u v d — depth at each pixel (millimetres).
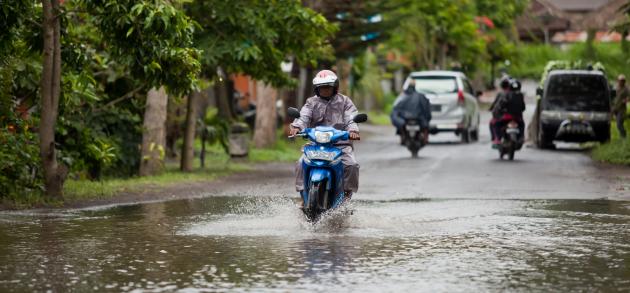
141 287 14320
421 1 83562
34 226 21109
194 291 14031
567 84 51562
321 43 38750
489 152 50281
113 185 30797
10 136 26203
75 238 19266
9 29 25938
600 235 19578
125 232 20141
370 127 81938
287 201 26672
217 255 17141
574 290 14023
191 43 26859
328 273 15383
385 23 58812
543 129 51656
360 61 93438
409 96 47188
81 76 27578
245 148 46781
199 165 42219
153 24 25359
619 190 29469
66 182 30625
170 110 44062
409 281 14719
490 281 14719
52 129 25812
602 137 51219
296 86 39281
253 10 35812
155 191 29766
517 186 31000
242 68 37688
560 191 29250
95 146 31609
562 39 141500
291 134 21391
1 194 25438
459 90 57875
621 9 44406
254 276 15148
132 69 27234
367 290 14055
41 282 14703
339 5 56594
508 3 109062
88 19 32312
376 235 19625
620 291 13953
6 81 27719
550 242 18641
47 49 25328
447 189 30078
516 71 121875
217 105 60312
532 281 14703
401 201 26391
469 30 93750
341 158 21250
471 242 18656
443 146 56094
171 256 17047
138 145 36938
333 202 21328
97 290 14109
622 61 108750
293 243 18547
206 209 24609
